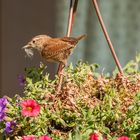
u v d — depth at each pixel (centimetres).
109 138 802
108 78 907
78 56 1739
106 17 1789
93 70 931
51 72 1374
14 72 1447
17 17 1452
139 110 833
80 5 1761
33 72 917
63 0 1639
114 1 1789
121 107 841
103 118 823
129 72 937
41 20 1459
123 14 1795
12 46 1452
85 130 811
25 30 1452
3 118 844
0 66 1451
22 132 834
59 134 818
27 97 868
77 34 1761
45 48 955
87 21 1764
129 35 1797
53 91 878
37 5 1456
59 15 1631
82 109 831
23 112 807
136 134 813
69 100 838
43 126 827
